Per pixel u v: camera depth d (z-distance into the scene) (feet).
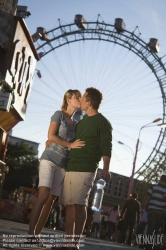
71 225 23.41
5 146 64.18
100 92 23.53
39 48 199.82
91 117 23.15
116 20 201.05
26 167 286.87
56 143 22.86
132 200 65.00
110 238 94.84
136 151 170.60
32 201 92.43
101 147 22.67
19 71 61.62
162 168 203.92
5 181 281.13
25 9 61.00
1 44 54.75
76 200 22.58
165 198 43.16
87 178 22.53
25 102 67.72
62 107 23.89
